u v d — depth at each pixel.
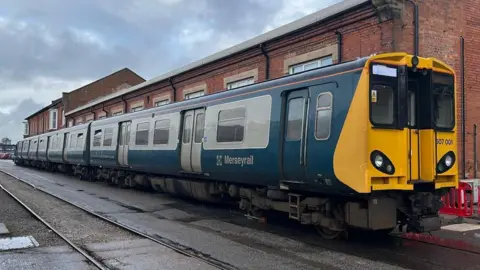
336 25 13.95
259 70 17.92
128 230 9.39
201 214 11.89
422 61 7.98
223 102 11.52
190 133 13.17
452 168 8.25
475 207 12.04
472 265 6.70
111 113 35.47
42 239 8.52
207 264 6.68
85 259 7.00
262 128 9.81
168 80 25.16
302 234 9.12
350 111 7.54
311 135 8.34
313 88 8.45
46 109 60.66
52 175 30.53
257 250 7.66
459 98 13.18
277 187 9.55
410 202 7.79
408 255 7.32
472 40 13.59
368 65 7.42
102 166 21.56
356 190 7.32
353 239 8.59
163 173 15.10
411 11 12.29
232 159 10.82
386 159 7.42
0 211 12.18
